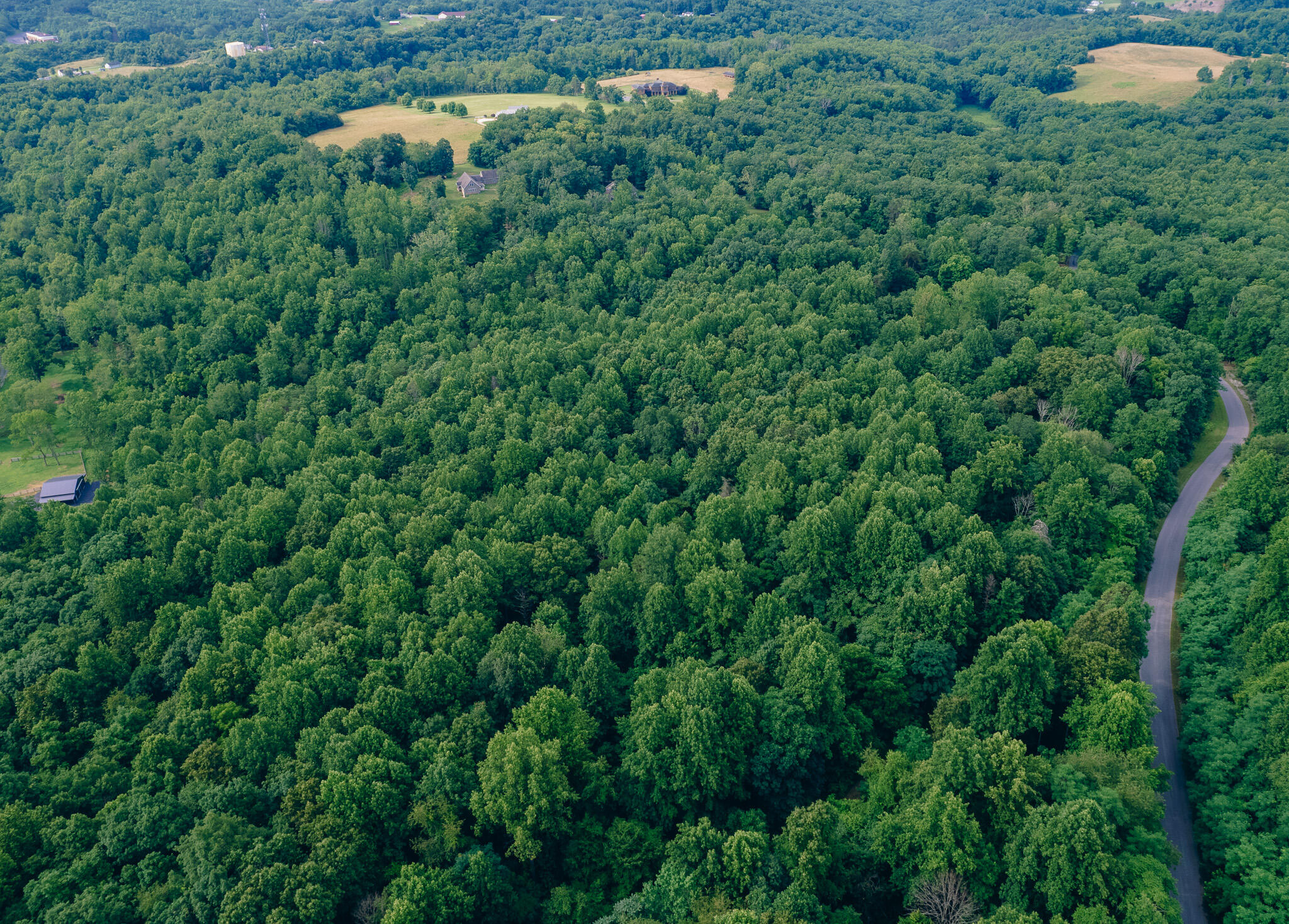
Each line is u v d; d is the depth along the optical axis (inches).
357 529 6505.9
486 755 4746.6
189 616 5816.9
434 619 5703.7
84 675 5516.7
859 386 7731.3
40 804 4729.3
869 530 5851.4
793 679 4918.8
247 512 6924.2
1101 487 6491.1
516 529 6574.8
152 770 4830.2
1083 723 4554.6
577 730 4790.8
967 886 3954.2
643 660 5689.0
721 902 3917.3
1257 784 4387.3
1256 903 3880.4
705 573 5684.1
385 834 4384.8
